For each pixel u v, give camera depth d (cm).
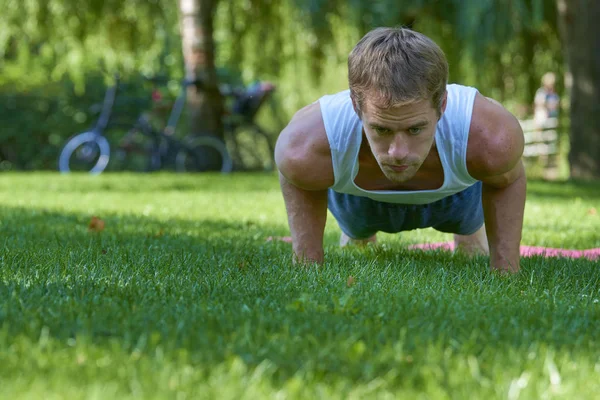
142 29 2259
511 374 282
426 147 404
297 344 312
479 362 297
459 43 1978
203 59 2098
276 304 393
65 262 513
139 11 2216
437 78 393
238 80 2580
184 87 2125
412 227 592
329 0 1956
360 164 477
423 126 396
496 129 455
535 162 2586
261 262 544
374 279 476
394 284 461
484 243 656
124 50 2286
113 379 270
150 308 375
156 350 295
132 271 487
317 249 523
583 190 1507
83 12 2170
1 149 2419
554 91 2495
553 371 279
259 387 259
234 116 2161
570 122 1900
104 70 2239
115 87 2044
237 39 2269
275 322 350
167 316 359
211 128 2112
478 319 365
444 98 407
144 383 262
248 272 492
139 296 406
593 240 808
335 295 401
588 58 1852
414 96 386
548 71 2236
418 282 471
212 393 255
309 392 259
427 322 359
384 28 412
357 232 621
